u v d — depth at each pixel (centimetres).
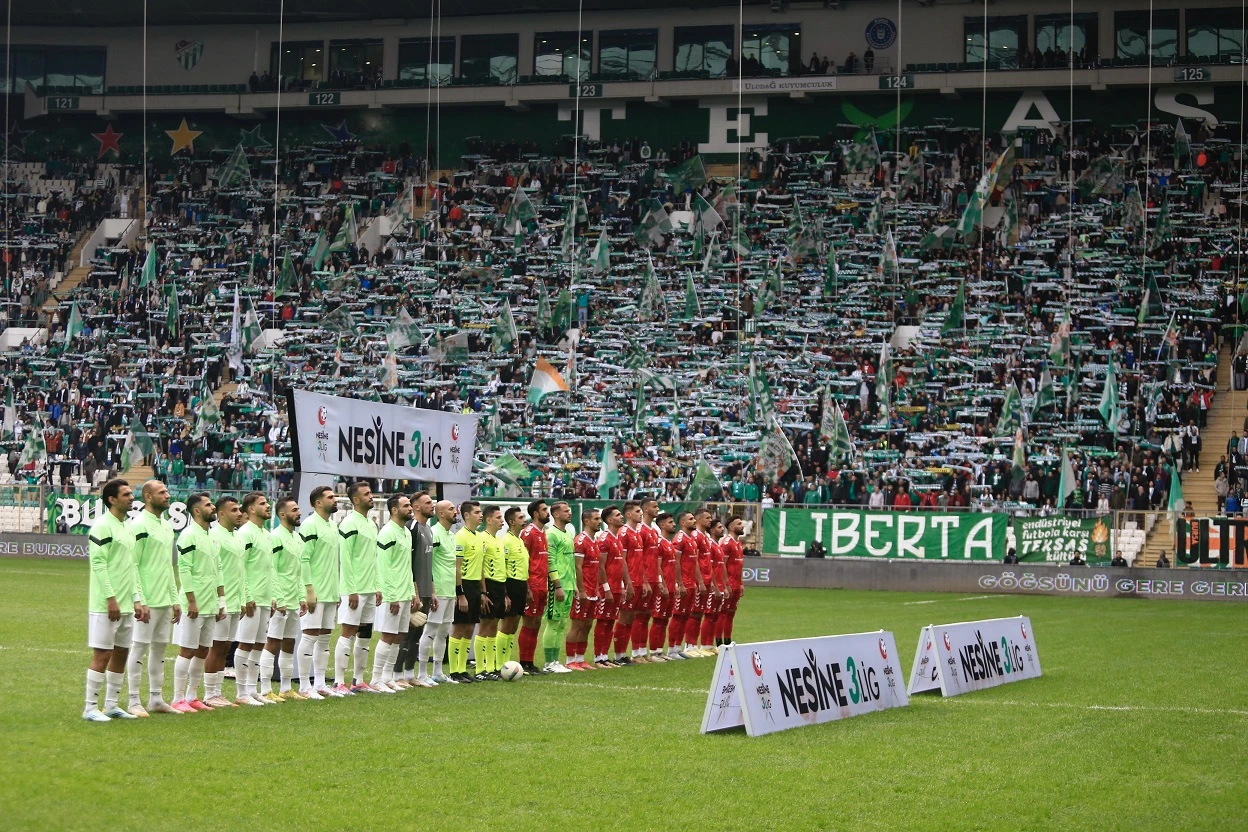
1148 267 4834
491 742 1232
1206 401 4334
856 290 4988
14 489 4184
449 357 4912
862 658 1496
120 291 5447
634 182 5584
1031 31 5394
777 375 4669
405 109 5994
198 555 1386
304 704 1460
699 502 3869
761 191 5406
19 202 5950
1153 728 1389
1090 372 4494
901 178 5353
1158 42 5281
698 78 5612
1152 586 3472
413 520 1680
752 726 1291
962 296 4728
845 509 3756
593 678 1798
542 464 4372
